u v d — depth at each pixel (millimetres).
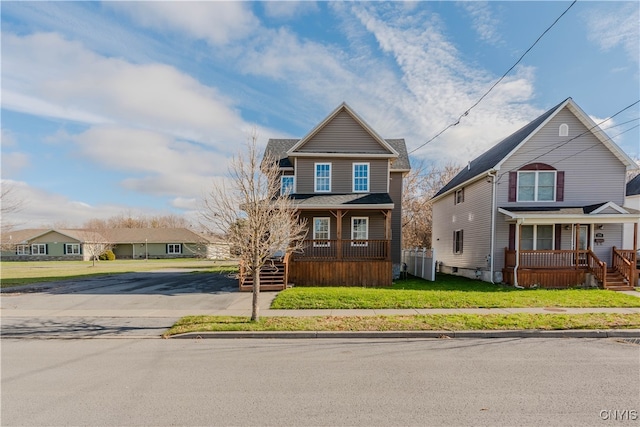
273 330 7004
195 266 29000
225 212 7996
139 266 29281
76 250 43781
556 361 5348
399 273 16703
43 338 6840
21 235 45156
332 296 10211
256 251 7676
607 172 14828
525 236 14883
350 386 4398
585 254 14023
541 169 14930
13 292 12438
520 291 11797
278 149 18812
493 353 5770
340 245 13773
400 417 3594
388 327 7160
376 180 16141
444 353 5781
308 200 14930
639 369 4996
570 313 8328
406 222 31406
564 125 14977
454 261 19812
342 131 16297
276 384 4477
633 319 7652
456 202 19578
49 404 3943
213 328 7125
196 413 3709
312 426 3430
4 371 5023
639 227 18125
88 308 9555
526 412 3697
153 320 8180
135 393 4223
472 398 4031
